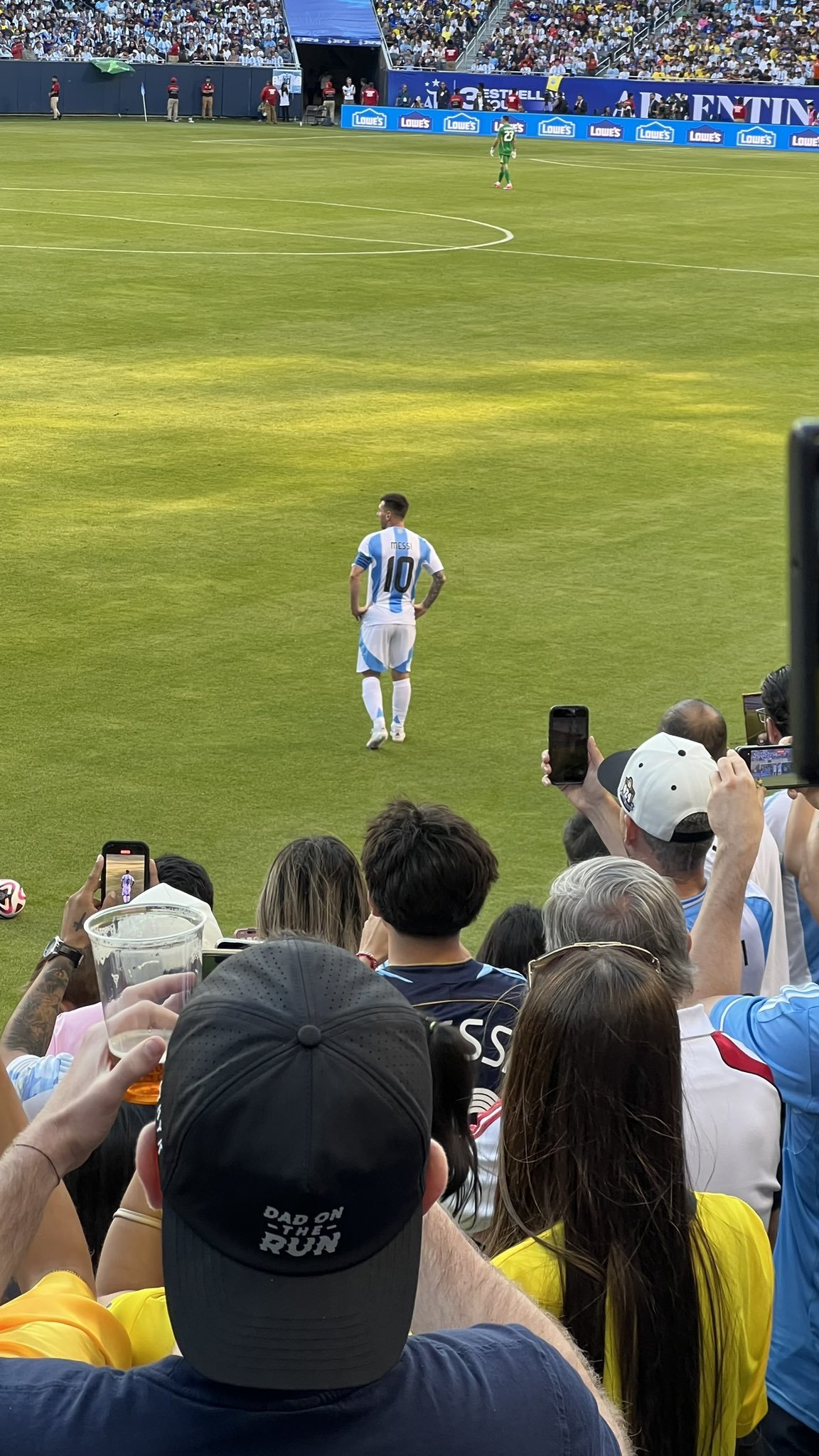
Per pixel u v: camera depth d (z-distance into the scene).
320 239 35.62
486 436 20.00
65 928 4.02
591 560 15.45
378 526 16.23
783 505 17.39
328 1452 1.54
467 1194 3.38
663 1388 2.42
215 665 12.55
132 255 32.72
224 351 24.44
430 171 50.78
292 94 68.44
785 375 24.03
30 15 65.50
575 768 4.72
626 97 66.06
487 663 12.77
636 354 25.27
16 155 50.22
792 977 5.12
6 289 28.67
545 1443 1.60
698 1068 3.05
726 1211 2.62
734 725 11.55
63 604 13.79
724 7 70.69
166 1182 1.54
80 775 10.49
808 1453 3.05
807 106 63.62
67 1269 2.11
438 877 3.87
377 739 11.08
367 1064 1.54
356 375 23.12
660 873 4.26
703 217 41.53
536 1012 2.51
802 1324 3.07
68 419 20.20
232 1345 1.52
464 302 29.02
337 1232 1.51
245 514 16.52
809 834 3.78
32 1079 3.70
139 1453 1.52
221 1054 1.54
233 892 8.95
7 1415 1.55
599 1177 2.43
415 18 70.31
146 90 66.38
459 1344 1.69
